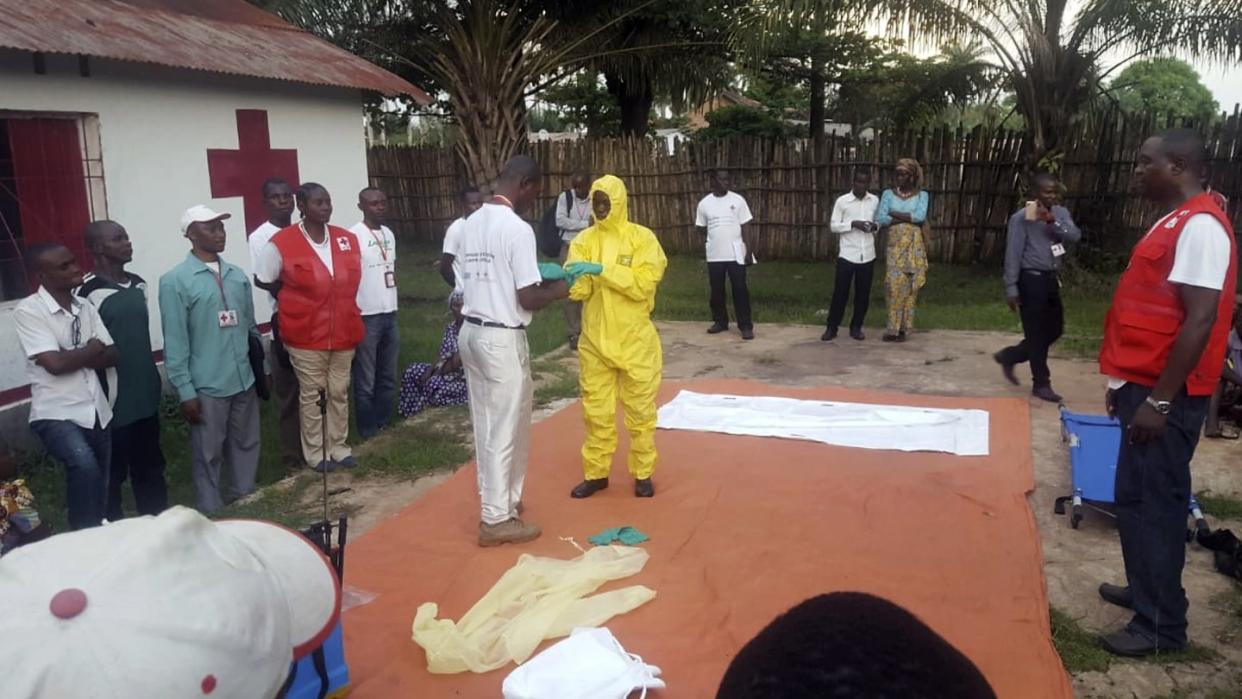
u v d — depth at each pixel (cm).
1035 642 367
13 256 638
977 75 1495
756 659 88
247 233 833
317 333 573
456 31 1474
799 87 2734
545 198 1677
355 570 448
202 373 523
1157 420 340
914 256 924
